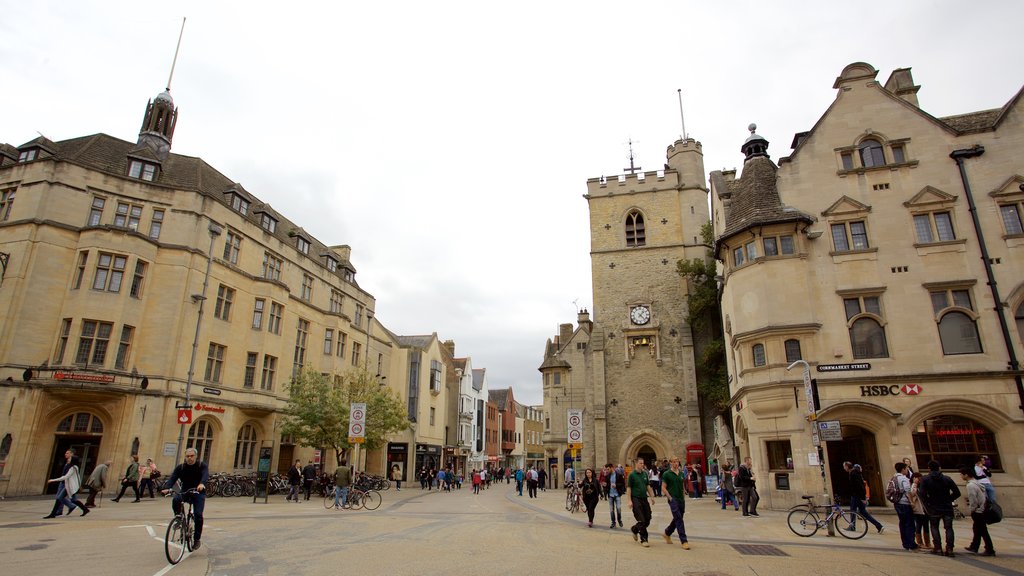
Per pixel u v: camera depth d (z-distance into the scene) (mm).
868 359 20828
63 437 23609
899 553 11648
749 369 21984
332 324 39031
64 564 9211
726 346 28344
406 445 47531
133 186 26547
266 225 34156
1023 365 19641
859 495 14633
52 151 26844
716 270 33344
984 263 20844
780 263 22062
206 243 28047
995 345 20062
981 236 21078
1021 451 19031
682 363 36594
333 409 29047
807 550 11883
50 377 22875
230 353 29406
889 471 19703
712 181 29484
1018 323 20203
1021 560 10891
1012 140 21766
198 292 27375
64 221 24703
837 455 22312
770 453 21172
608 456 36438
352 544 12141
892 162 22562
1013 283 20547
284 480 28688
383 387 44062
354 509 21562
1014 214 21219
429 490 40625
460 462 64312
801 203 22875
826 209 22562
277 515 18172
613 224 41031
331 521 16719
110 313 24375
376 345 46906
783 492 20484
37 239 23984
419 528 15312
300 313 35562
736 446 29516
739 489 19172
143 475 22188
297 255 35938
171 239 26844
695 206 40188
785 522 17016
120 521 15008
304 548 11539
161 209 27062
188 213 27438
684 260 37000
